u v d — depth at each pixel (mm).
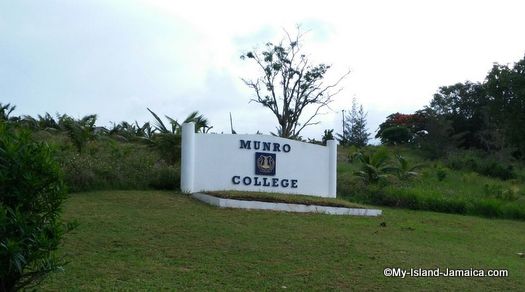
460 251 11406
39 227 5750
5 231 5473
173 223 11438
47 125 24438
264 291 8000
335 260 9695
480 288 8844
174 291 7770
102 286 7801
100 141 21203
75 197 13688
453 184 25781
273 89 38125
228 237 10672
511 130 40562
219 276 8516
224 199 13766
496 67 40750
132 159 17109
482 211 18172
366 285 8531
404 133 56344
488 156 44500
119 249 9531
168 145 17750
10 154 5656
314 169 17125
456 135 52000
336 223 13125
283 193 15953
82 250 9367
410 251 10781
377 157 22984
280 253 9898
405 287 8570
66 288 7660
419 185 22688
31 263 6031
